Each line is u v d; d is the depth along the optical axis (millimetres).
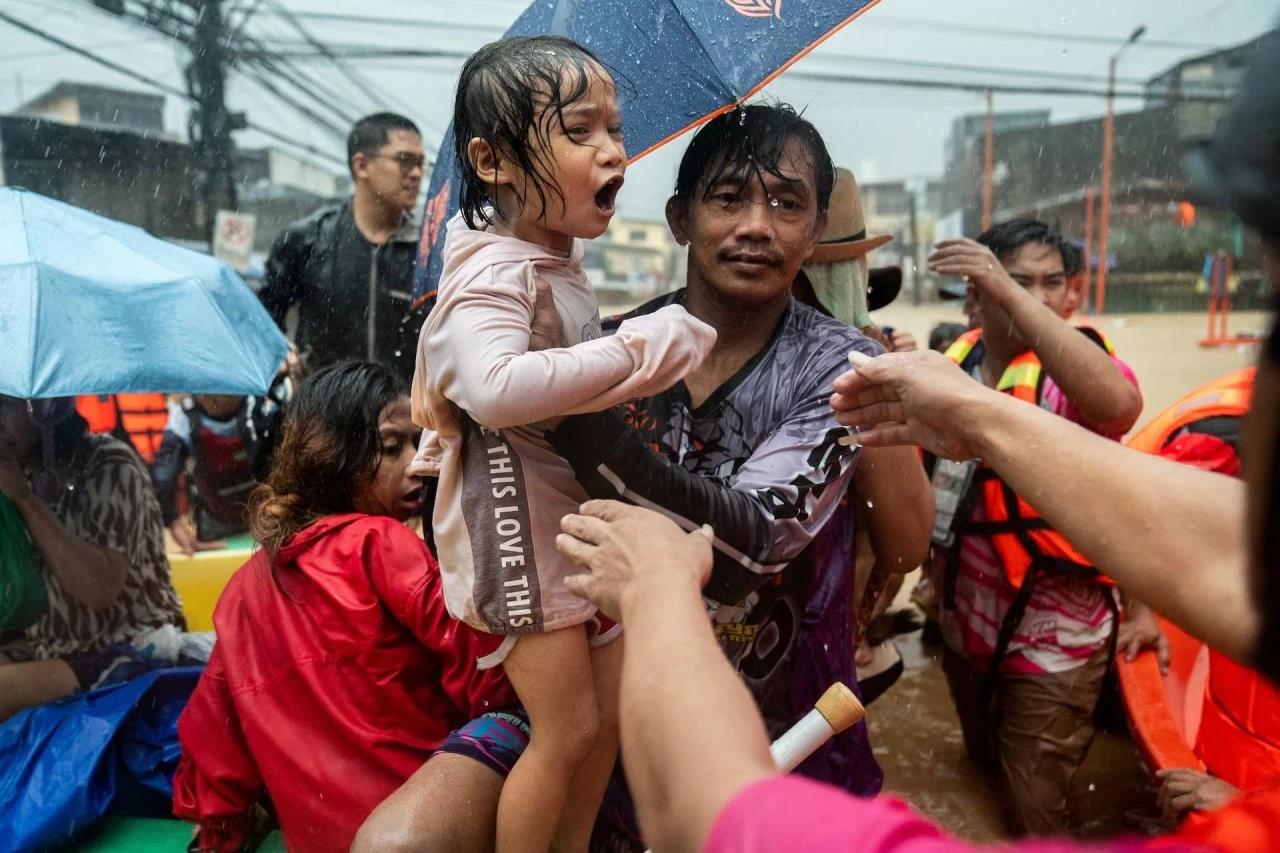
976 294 3652
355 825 2307
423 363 1823
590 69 1745
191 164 14344
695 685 1026
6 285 2873
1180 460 2561
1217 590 1115
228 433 4820
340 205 5137
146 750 2828
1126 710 3105
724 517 1858
